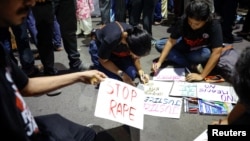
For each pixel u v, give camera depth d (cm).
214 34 206
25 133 73
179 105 184
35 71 243
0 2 71
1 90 67
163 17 388
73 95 208
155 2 284
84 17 321
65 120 117
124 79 197
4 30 217
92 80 132
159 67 229
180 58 236
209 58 218
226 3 292
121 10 310
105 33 188
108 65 197
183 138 161
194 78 210
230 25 300
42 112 189
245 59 90
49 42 217
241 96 91
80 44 307
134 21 301
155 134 164
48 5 202
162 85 204
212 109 179
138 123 133
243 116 128
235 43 305
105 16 317
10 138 69
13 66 96
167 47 229
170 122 173
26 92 110
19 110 75
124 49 196
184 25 216
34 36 265
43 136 98
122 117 130
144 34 161
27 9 78
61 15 217
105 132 167
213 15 206
